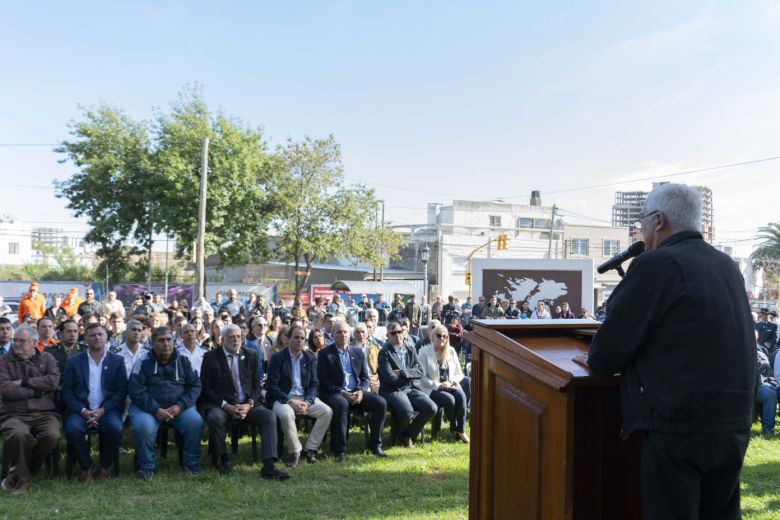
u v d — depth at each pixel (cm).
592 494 208
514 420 217
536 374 195
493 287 2058
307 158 2538
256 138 2517
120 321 830
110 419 536
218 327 788
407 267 4053
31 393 520
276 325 909
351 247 2633
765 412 730
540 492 198
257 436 690
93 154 2253
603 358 182
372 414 627
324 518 434
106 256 2331
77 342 699
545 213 4294
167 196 2183
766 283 4847
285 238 2589
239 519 433
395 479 532
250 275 3928
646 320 176
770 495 487
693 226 192
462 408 687
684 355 173
